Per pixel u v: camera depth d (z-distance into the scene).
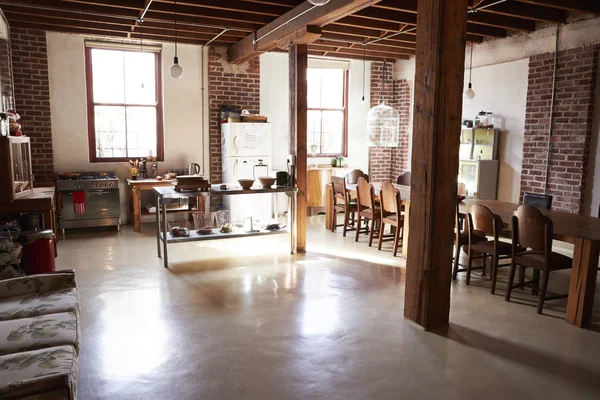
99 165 7.39
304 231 5.83
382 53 8.55
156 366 2.93
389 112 9.27
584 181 6.13
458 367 2.95
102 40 7.16
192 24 6.17
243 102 8.16
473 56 7.61
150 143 7.75
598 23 5.76
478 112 7.66
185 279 4.69
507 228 4.28
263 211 7.73
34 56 6.73
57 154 7.12
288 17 5.55
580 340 3.37
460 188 5.96
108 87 7.38
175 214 7.89
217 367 2.92
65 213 6.66
